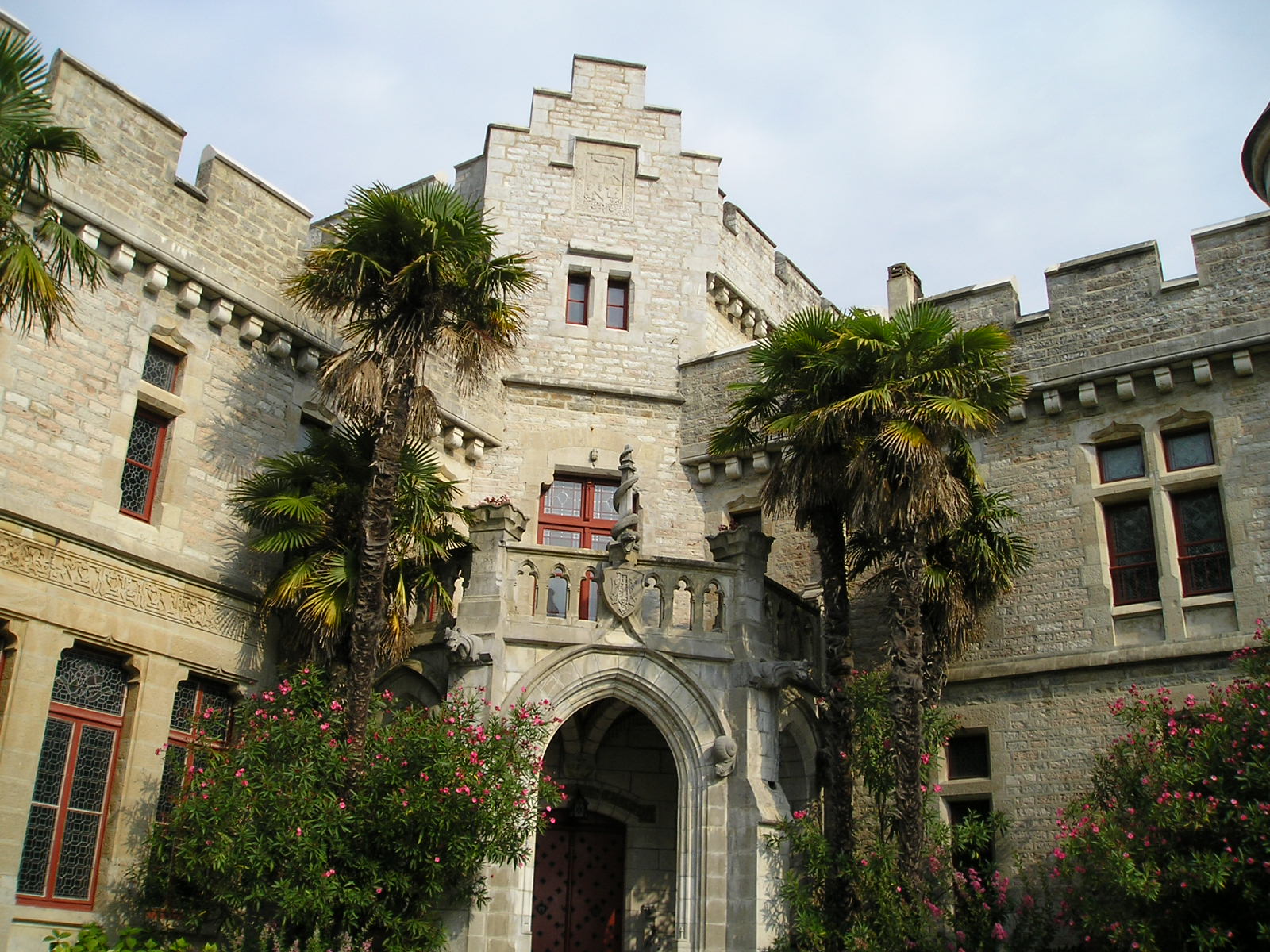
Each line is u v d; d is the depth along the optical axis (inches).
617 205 1000.2
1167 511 759.7
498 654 675.4
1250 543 725.9
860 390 686.5
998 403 703.7
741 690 691.4
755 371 876.6
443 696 698.2
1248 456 740.0
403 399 650.2
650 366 961.5
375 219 663.1
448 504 729.0
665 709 689.0
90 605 635.5
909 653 641.0
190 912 627.2
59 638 619.5
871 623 831.7
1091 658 749.9
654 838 786.8
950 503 645.3
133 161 699.4
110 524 654.5
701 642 699.4
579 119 1021.2
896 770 634.2
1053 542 786.8
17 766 590.9
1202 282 775.7
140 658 655.1
